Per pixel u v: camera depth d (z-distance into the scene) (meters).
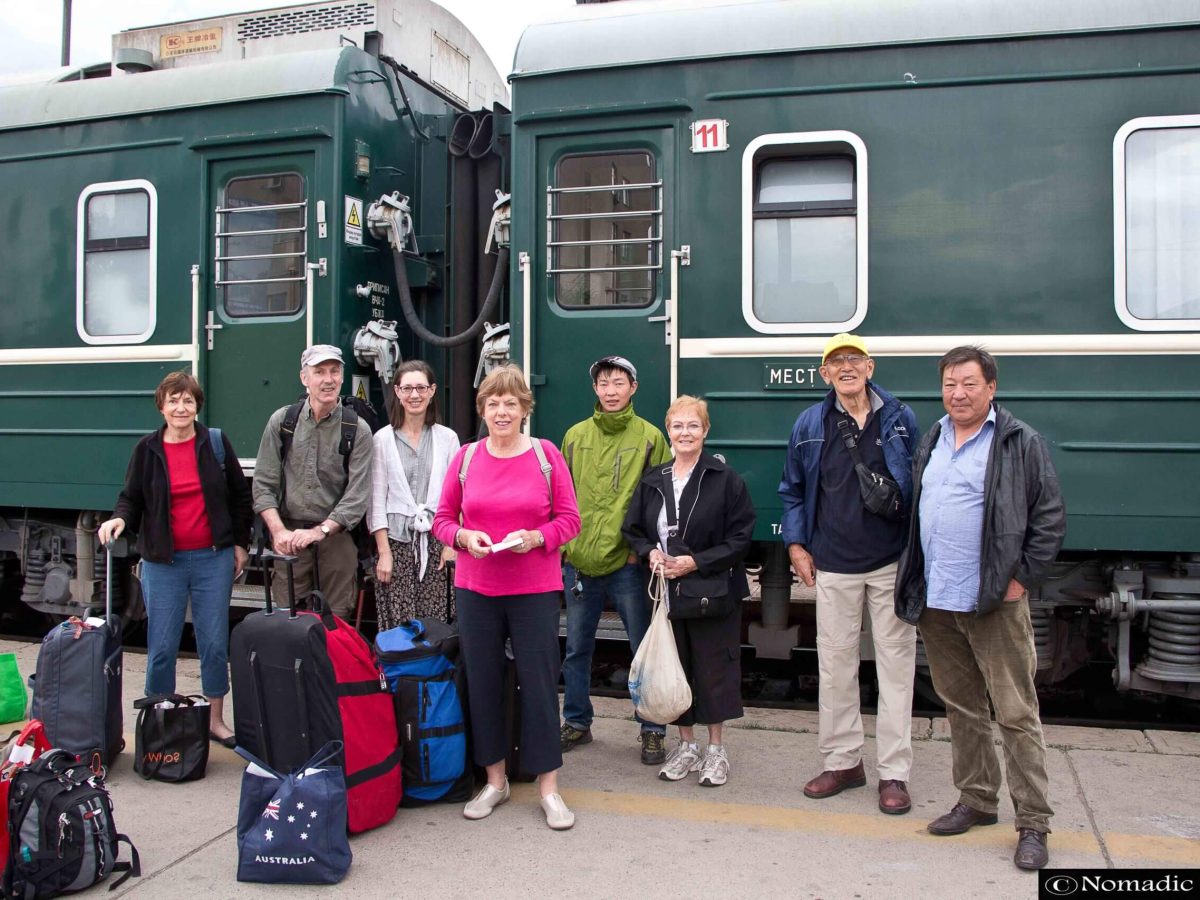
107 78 6.24
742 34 4.95
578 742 4.63
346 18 6.30
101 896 3.24
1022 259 4.66
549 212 5.24
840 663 3.98
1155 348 4.54
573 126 5.18
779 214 4.98
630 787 4.13
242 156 5.81
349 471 4.47
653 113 5.07
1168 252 4.55
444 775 3.87
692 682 4.14
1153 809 3.83
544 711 3.74
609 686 5.80
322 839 3.28
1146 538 4.53
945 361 3.51
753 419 4.95
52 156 6.26
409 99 6.37
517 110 5.26
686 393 5.04
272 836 3.27
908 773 3.89
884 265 4.80
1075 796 3.96
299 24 6.39
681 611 4.01
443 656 3.91
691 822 3.77
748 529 4.11
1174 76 4.54
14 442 6.34
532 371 5.25
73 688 4.20
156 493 4.39
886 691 3.88
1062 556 5.00
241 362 5.82
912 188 4.77
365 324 5.82
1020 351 4.66
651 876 3.34
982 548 3.39
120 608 6.61
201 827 3.77
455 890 3.26
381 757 3.71
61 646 4.21
